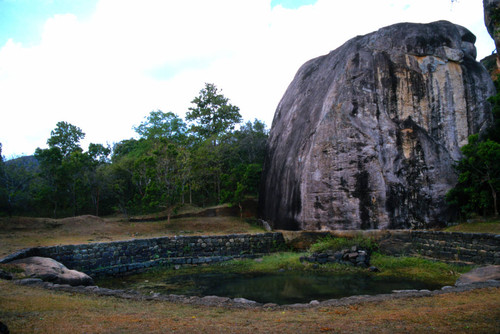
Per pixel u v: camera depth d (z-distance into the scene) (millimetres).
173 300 6906
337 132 17141
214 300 6992
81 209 24391
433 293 7215
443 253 13562
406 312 5617
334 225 16547
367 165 16359
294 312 5996
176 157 23547
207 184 28062
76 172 23703
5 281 8047
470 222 14711
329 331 4664
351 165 16594
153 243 16062
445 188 16156
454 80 17469
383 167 16312
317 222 17031
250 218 23438
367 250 14844
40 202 22594
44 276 9320
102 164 29047
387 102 17266
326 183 16984
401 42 18016
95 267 13938
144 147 30500
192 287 11414
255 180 25438
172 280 12789
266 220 21672
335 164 16891
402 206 15930
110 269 14008
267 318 5504
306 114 20438
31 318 5078
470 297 6641
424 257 14188
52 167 23047
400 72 17516
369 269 13258
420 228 15758
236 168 26422
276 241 18500
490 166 14188
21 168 24562
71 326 4758
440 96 17250
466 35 19250
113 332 4555
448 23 18531
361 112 17109
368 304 6438
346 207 16375
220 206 24219
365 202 16109
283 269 14023
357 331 4629
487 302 6098
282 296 9820
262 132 31469
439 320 5035
